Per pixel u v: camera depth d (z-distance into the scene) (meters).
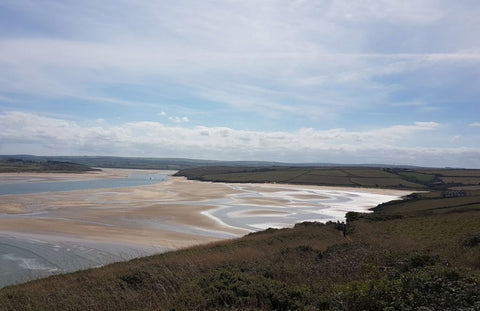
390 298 6.75
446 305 6.48
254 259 13.12
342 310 6.69
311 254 14.42
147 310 7.41
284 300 7.03
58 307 9.02
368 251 12.87
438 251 14.27
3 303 9.84
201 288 7.95
